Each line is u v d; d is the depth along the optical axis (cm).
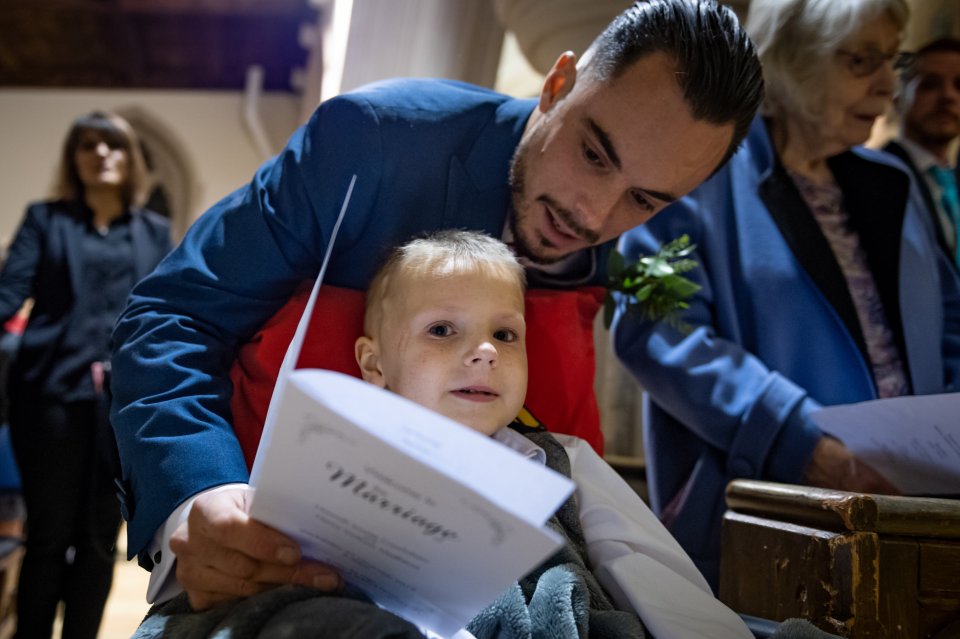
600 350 268
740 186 194
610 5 261
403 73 246
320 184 139
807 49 187
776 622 128
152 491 115
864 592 122
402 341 132
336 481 85
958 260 249
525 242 147
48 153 1045
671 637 117
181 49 981
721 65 127
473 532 84
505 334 136
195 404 122
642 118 127
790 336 184
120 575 406
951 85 251
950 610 125
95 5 859
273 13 894
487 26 258
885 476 155
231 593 99
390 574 95
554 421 155
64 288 270
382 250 144
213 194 1062
